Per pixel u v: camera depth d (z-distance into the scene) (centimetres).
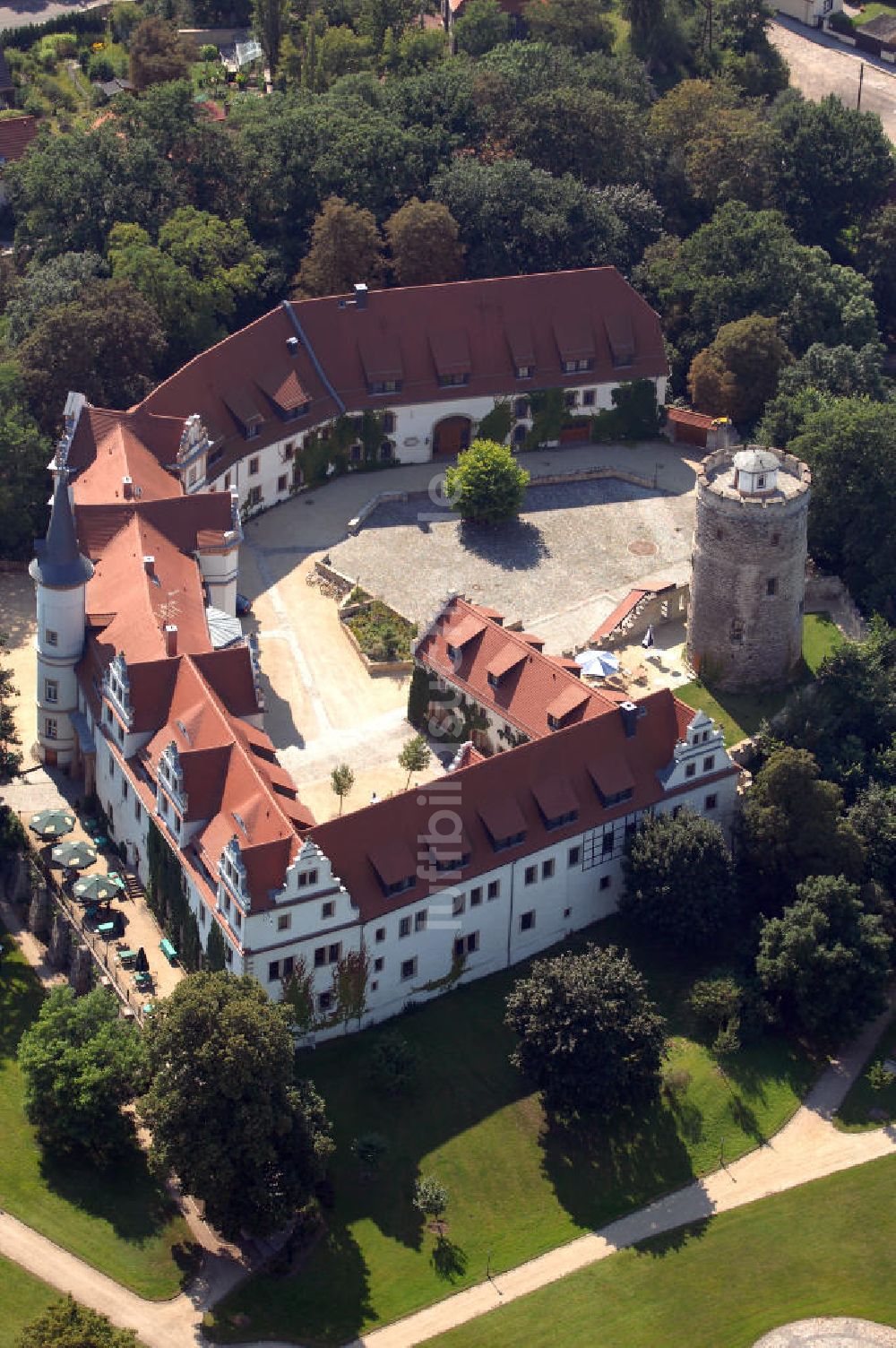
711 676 17200
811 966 14738
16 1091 13825
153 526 16862
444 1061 14100
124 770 15050
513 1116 13862
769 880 15512
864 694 16912
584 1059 13550
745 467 16438
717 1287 13112
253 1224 12588
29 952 14925
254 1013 12550
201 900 13888
